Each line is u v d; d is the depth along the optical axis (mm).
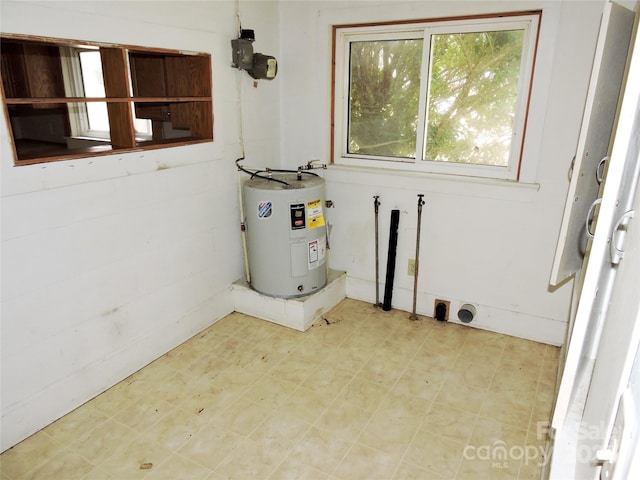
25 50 2717
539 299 2744
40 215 1917
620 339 839
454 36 2691
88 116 3115
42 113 2904
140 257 2428
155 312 2582
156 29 2246
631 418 676
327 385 2404
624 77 1778
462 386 2395
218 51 2664
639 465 635
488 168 2762
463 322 2941
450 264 2971
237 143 2971
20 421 1985
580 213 1881
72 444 1992
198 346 2770
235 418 2158
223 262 3045
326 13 2967
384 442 2012
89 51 2947
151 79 2828
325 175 3271
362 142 3213
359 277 3354
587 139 1666
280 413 2193
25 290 1919
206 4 2539
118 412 2195
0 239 1797
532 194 2590
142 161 2307
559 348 2738
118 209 2256
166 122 2916
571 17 2275
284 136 3381
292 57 3180
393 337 2875
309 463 1898
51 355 2068
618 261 1218
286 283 2934
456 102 2789
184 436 2045
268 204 2768
